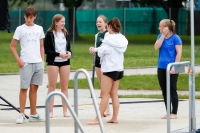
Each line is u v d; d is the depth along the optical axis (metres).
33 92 24.23
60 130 21.97
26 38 23.62
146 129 22.34
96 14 121.88
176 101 24.91
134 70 50.12
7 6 25.30
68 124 23.41
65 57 24.72
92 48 23.08
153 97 32.91
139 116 25.88
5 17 25.28
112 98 23.75
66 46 25.05
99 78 25.86
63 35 25.00
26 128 22.50
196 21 105.44
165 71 24.50
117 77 23.38
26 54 23.67
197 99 32.41
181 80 40.09
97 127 22.67
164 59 24.45
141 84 39.19
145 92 36.59
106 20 25.39
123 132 21.69
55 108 28.45
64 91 25.27
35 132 21.58
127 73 46.81
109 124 23.48
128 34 118.62
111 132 21.66
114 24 23.19
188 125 23.11
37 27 23.98
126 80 40.22
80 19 123.88
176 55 24.45
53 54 24.66
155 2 97.00
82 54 68.19
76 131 17.19
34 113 24.39
